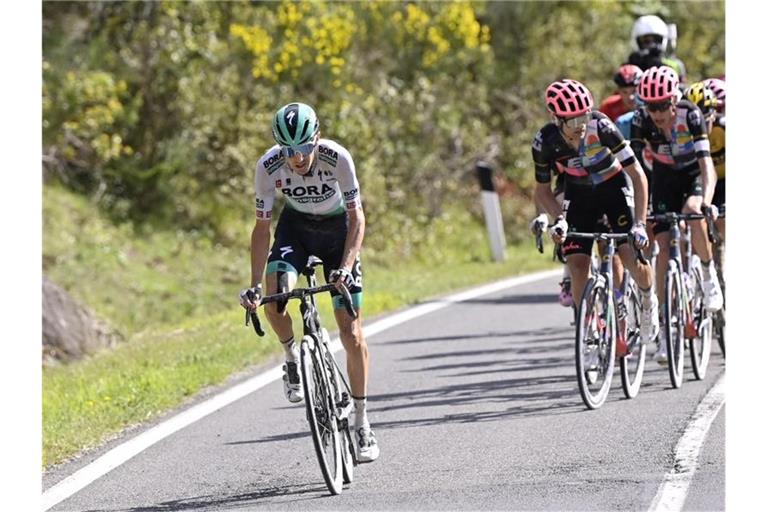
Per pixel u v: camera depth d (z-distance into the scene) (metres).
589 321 20.03
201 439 19.16
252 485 16.48
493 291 36.00
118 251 42.09
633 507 14.59
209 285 42.84
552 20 59.53
